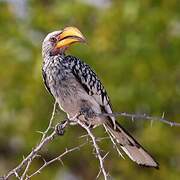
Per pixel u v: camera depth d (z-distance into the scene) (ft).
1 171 52.31
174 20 51.65
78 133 49.62
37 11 53.26
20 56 50.72
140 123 49.65
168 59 51.01
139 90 49.52
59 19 52.60
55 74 33.60
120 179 49.42
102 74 49.55
